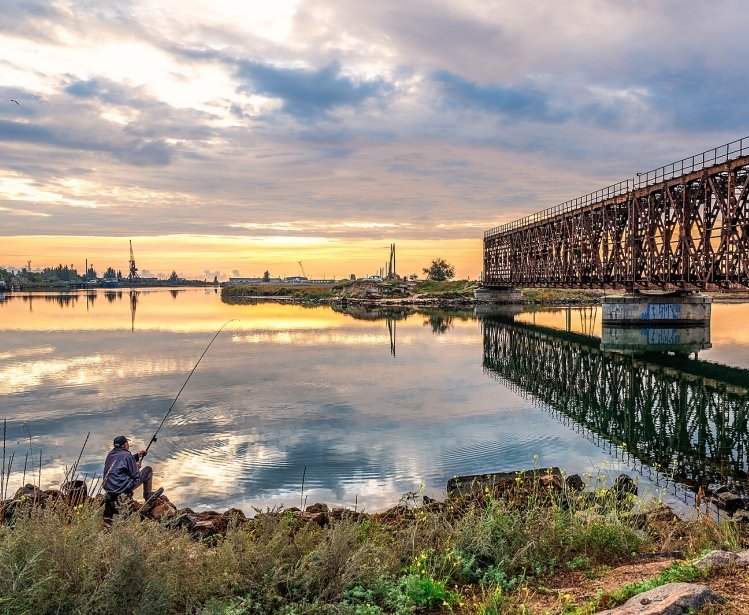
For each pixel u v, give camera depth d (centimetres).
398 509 959
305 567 626
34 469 1454
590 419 2106
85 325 5919
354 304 11350
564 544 738
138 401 2297
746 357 3734
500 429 1884
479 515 823
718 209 3669
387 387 2644
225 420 1980
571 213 6375
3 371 3041
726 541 738
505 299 10919
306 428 1872
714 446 1786
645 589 540
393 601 583
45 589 488
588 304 10981
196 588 568
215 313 8112
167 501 1023
